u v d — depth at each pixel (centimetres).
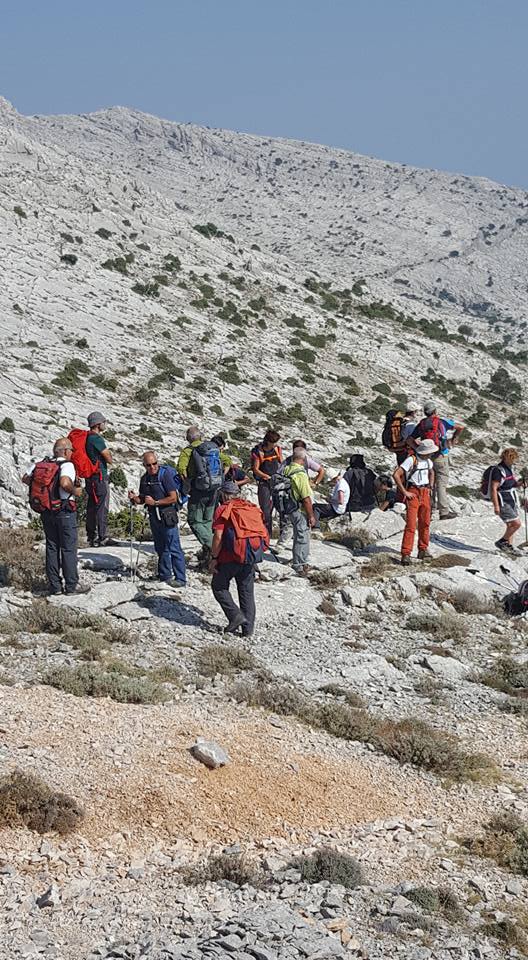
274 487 1636
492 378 10494
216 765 924
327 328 10119
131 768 898
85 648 1188
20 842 780
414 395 8850
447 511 2077
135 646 1258
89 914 711
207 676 1183
